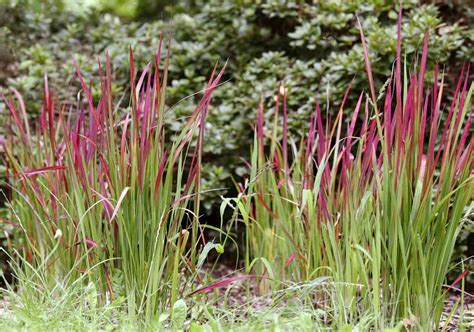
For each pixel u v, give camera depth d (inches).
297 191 153.4
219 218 216.7
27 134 161.9
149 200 122.2
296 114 201.6
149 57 228.2
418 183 112.9
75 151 125.6
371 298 120.3
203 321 130.4
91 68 227.6
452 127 114.0
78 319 113.1
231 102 216.7
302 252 139.1
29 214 153.1
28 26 256.4
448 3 213.8
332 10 217.3
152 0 309.6
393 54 195.3
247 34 232.4
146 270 121.2
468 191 113.8
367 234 120.0
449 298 168.2
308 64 210.5
